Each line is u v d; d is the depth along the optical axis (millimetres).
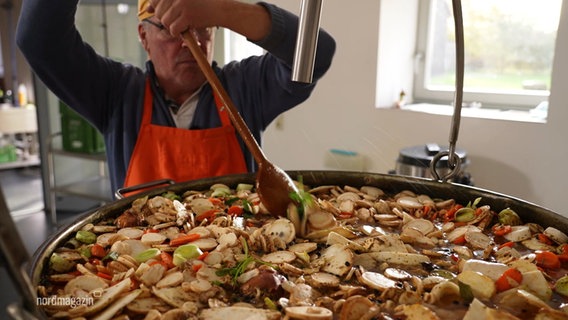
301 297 559
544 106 1551
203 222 791
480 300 552
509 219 784
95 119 1192
